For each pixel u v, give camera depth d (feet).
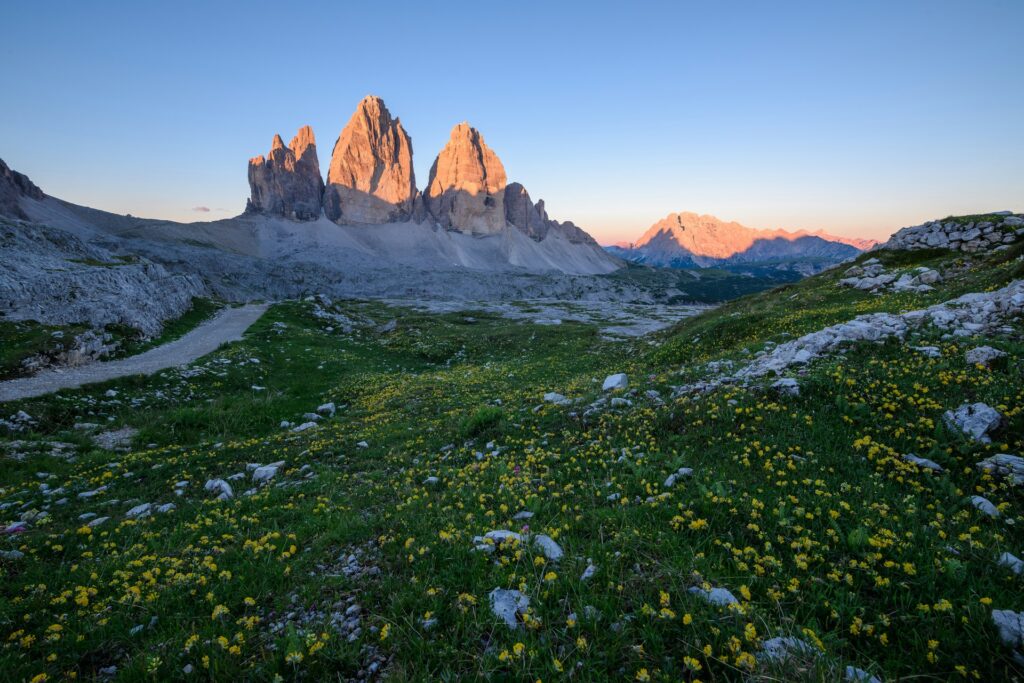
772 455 25.98
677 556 16.39
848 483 21.83
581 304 353.10
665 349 83.20
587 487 25.57
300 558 20.52
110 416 64.44
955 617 12.73
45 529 28.45
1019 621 12.00
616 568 15.99
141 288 147.54
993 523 17.66
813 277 139.44
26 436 52.85
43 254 150.41
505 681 11.94
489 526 21.22
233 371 91.30
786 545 17.34
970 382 28.94
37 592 18.84
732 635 12.51
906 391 29.50
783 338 66.18
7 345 81.00
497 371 91.30
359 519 24.14
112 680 13.66
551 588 15.07
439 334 156.25
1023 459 20.90
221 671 13.21
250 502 30.99
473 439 41.06
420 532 21.38
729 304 145.48
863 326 42.60
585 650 12.37
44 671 13.85
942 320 41.60
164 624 16.12
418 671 12.44
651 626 13.03
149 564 21.57
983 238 118.01
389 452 40.73
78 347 88.22
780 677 11.07
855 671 11.28
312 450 43.52
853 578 14.94
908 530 17.60
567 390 55.06
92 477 40.04
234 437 57.93
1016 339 35.45
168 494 35.14
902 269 108.37
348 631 14.71
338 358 116.78
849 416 28.37
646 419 34.86
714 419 31.65
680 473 24.93
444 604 15.26
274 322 159.74
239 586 18.33
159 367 87.61
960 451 22.80
